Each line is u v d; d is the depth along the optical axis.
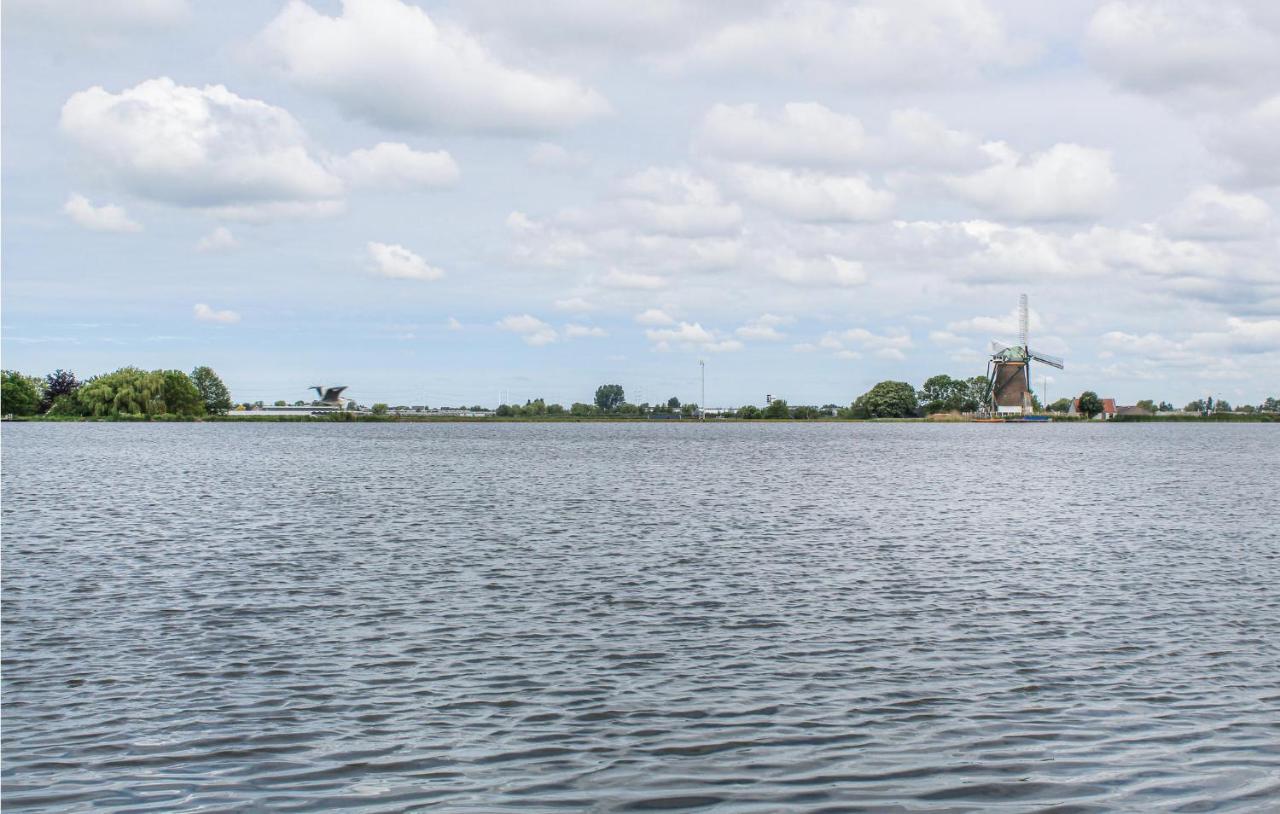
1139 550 35.62
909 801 13.93
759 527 42.00
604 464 90.50
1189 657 20.84
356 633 22.64
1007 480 70.88
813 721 16.97
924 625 23.64
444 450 120.75
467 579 29.25
